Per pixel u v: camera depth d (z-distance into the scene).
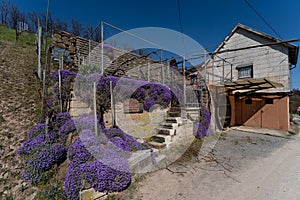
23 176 2.46
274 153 4.93
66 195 2.33
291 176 3.42
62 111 3.89
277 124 8.93
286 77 8.62
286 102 8.65
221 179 3.26
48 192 2.36
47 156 2.73
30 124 3.62
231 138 6.88
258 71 9.54
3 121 3.48
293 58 9.27
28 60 7.37
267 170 3.71
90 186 2.42
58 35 6.47
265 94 9.33
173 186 2.97
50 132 3.27
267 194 2.77
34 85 5.28
